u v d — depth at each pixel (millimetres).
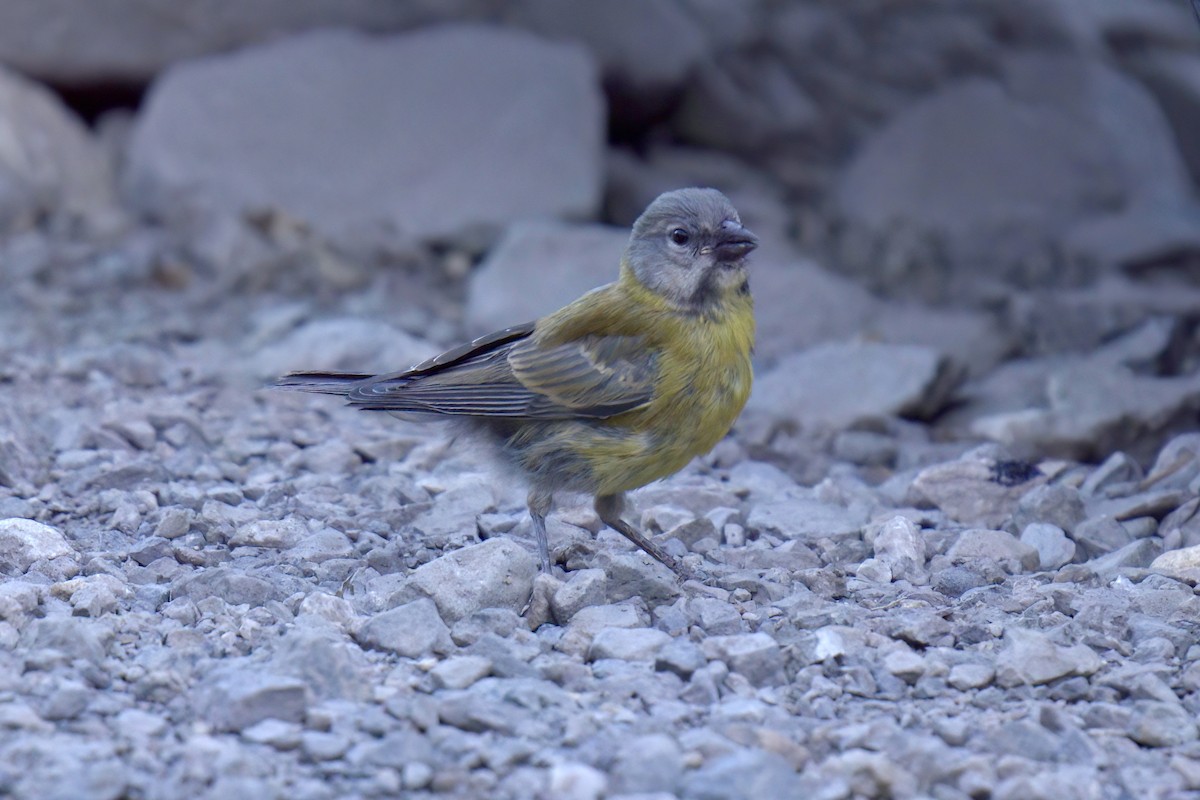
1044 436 12672
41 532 9008
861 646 7836
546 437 9031
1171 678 7574
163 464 11250
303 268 17531
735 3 23172
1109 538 10086
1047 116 21609
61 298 16141
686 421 8906
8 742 6359
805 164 22656
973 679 7480
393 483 10898
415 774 6207
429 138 19469
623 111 21844
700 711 7023
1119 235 19828
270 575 8781
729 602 8719
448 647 7730
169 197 18766
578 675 7355
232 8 20562
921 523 10602
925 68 23484
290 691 6715
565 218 19031
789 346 15750
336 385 9367
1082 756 6688
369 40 20469
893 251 19266
